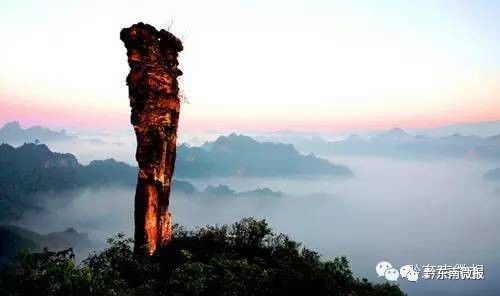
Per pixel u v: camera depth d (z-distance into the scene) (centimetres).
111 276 2309
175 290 2334
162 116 3109
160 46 3131
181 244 3247
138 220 3080
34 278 2088
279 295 2698
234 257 3006
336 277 2934
